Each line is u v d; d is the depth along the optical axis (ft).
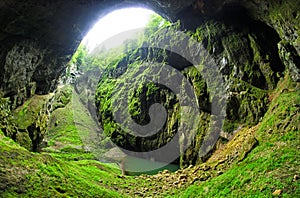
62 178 28.45
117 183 42.11
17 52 39.01
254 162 31.96
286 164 27.73
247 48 52.60
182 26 63.26
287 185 24.30
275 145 32.96
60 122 113.09
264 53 51.08
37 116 48.08
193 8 50.72
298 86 41.91
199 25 58.85
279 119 37.24
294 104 37.70
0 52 36.47
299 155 28.30
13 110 43.65
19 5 33.78
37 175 26.50
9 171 24.90
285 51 43.21
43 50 43.65
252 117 48.03
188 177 43.80
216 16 53.01
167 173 51.65
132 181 45.21
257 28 52.44
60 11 38.75
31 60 42.80
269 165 28.89
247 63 52.54
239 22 53.21
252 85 51.47
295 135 32.27
